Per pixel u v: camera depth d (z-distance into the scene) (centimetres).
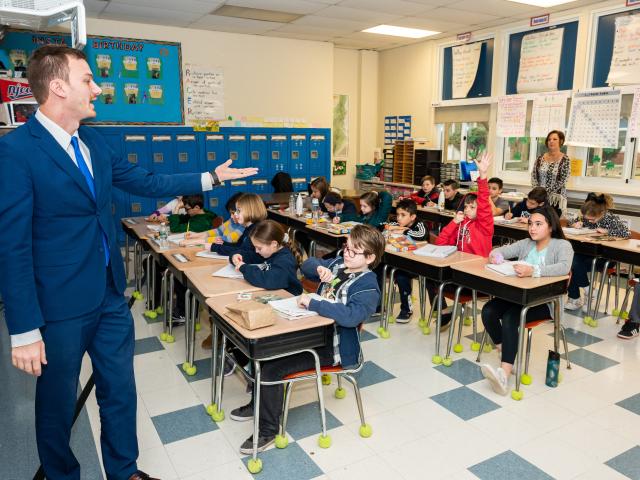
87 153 167
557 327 294
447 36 733
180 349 348
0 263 146
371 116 880
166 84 687
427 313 423
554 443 238
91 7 571
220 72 718
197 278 282
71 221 158
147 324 395
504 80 668
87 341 171
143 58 667
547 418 259
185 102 702
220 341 299
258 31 705
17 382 300
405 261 347
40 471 216
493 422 255
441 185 668
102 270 169
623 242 391
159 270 421
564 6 567
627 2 524
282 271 265
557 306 290
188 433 246
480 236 371
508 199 606
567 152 604
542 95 618
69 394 170
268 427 230
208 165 720
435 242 425
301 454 229
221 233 370
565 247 296
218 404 257
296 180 792
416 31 702
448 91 754
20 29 594
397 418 259
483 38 688
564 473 215
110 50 646
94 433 245
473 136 732
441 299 323
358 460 224
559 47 598
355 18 623
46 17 222
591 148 584
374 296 229
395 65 834
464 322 394
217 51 712
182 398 281
